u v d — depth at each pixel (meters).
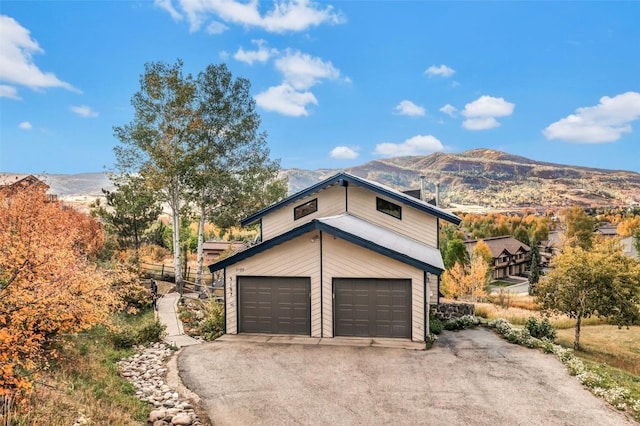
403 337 13.84
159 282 26.59
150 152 23.05
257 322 14.68
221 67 25.44
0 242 8.17
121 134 23.38
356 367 11.08
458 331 16.08
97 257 22.75
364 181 18.84
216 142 25.72
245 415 8.19
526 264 77.69
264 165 29.14
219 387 9.62
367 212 19.47
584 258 18.81
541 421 7.97
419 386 9.73
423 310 13.66
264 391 9.39
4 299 7.31
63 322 8.66
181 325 15.79
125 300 16.44
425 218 18.69
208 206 26.53
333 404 8.72
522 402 8.85
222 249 40.91
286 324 14.52
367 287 14.08
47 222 13.13
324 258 14.27
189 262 37.69
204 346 13.11
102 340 12.22
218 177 25.28
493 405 8.70
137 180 24.34
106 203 25.36
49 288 7.83
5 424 5.73
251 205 28.06
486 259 61.75
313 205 20.45
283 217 21.17
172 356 12.04
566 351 12.46
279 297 14.58
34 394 6.96
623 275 18.16
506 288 60.59
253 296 14.74
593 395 9.29
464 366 11.22
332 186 20.03
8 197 14.41
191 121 24.20
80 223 21.06
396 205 19.08
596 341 21.48
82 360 9.86
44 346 9.18
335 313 14.23
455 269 38.25
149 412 8.10
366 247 13.74
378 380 10.12
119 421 7.01
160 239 40.00
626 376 13.01
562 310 19.16
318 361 11.56
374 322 14.03
